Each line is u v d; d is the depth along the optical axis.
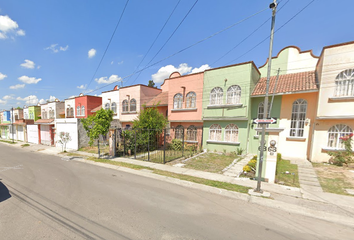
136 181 6.67
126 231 3.36
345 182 6.55
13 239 3.04
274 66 13.17
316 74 11.03
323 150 9.64
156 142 14.16
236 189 5.65
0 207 4.31
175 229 3.47
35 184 6.09
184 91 14.23
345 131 9.16
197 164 9.27
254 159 9.42
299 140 10.74
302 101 10.73
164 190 5.73
